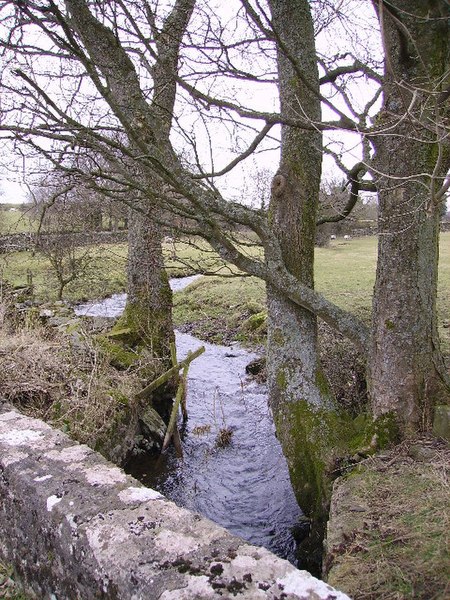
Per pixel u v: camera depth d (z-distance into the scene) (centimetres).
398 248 411
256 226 468
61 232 1275
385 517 322
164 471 662
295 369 495
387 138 396
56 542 222
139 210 446
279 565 184
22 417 340
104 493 239
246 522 550
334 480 421
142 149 384
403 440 418
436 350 438
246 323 1312
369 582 265
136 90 413
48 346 688
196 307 1599
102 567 194
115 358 752
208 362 1102
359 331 465
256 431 761
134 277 902
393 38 365
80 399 586
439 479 350
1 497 270
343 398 619
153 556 192
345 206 561
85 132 377
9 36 379
